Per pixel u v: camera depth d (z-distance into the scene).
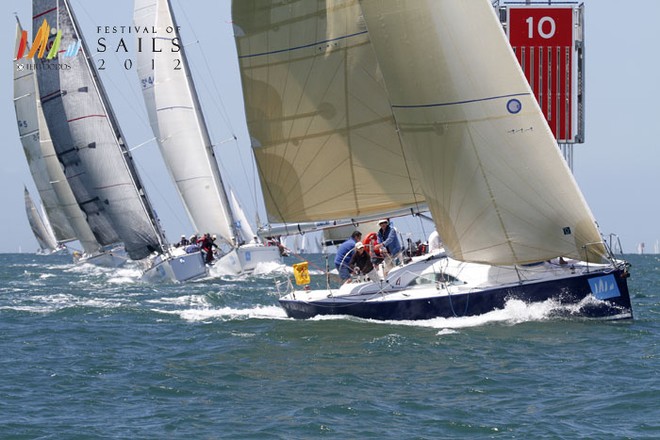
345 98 80.44
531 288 74.75
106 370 64.00
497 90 72.56
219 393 56.66
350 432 47.94
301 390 56.72
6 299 118.50
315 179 82.88
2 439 47.66
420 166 76.06
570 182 72.69
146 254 160.25
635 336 69.38
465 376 58.88
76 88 158.50
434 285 78.44
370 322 77.88
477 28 72.69
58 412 52.88
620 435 46.47
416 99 74.56
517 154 72.69
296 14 80.44
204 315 92.50
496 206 73.75
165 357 68.56
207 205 167.25
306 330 75.69
